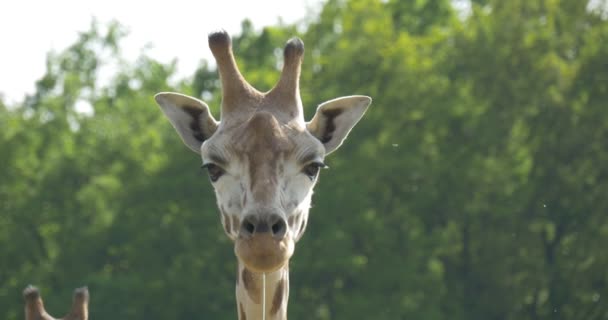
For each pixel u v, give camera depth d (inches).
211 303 1852.9
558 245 1919.3
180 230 1905.8
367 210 1854.1
